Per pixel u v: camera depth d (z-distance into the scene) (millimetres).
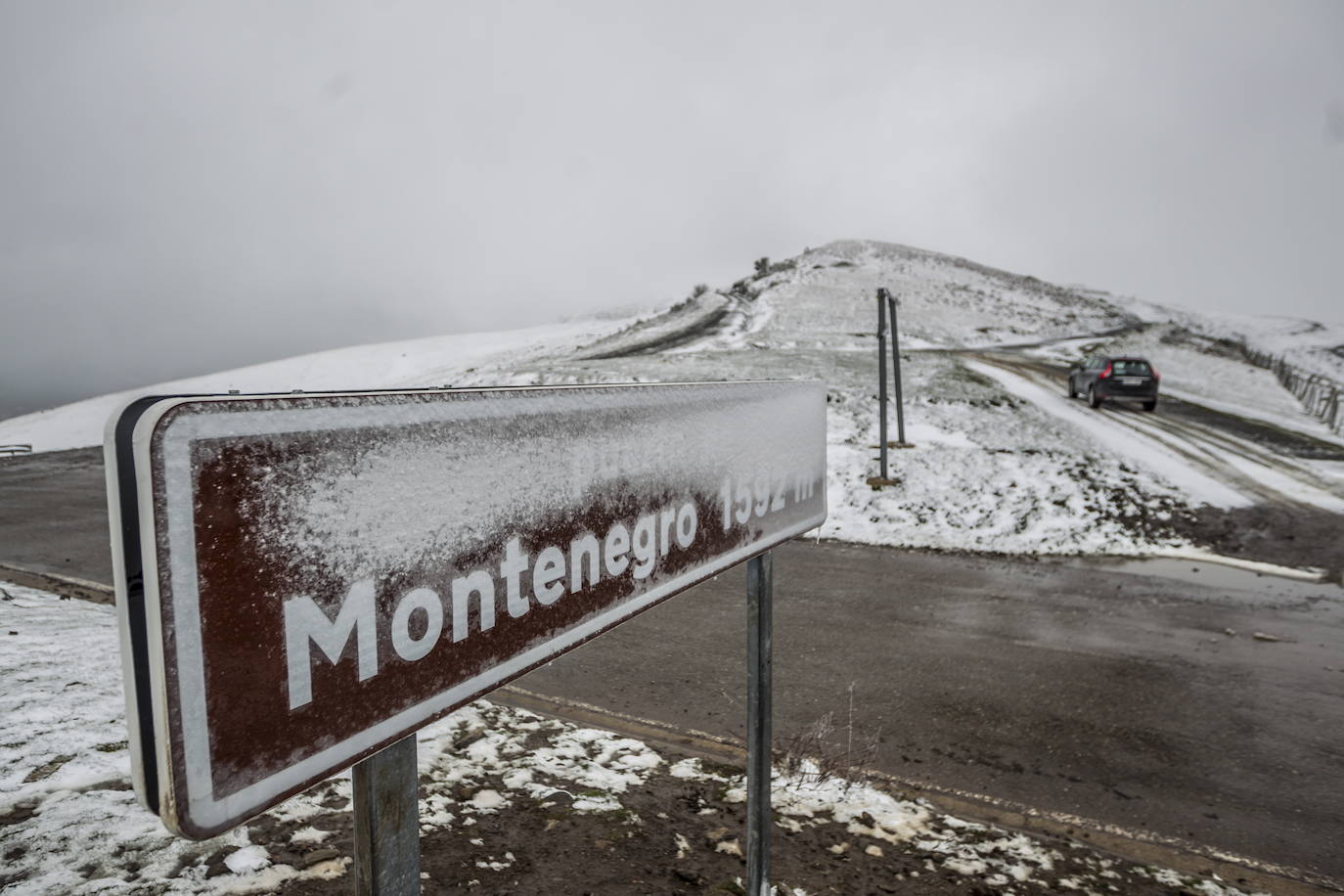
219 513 642
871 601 7383
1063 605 7234
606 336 55594
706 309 66812
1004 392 22844
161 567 592
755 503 1747
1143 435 17406
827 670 5535
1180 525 10508
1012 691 5168
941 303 75250
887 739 4430
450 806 3314
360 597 791
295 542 715
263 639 689
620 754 4000
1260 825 3596
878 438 16328
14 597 7250
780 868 2963
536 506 1059
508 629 1011
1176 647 6086
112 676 4859
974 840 3299
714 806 3463
